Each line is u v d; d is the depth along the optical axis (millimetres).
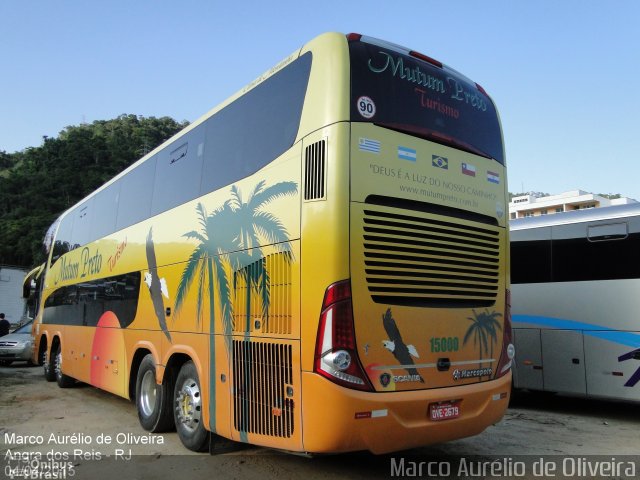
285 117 4969
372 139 4516
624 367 7754
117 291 8547
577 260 8469
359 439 4059
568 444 6324
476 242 5203
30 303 18250
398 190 4590
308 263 4305
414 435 4324
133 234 8180
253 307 4902
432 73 5270
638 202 8000
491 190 5512
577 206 66750
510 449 6059
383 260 4398
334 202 4227
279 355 4480
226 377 5203
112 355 8438
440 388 4586
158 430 6742
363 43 4797
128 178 8812
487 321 5148
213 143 6195
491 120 5816
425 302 4645
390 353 4309
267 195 4930
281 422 4391
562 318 8500
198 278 5988
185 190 6680
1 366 16656
